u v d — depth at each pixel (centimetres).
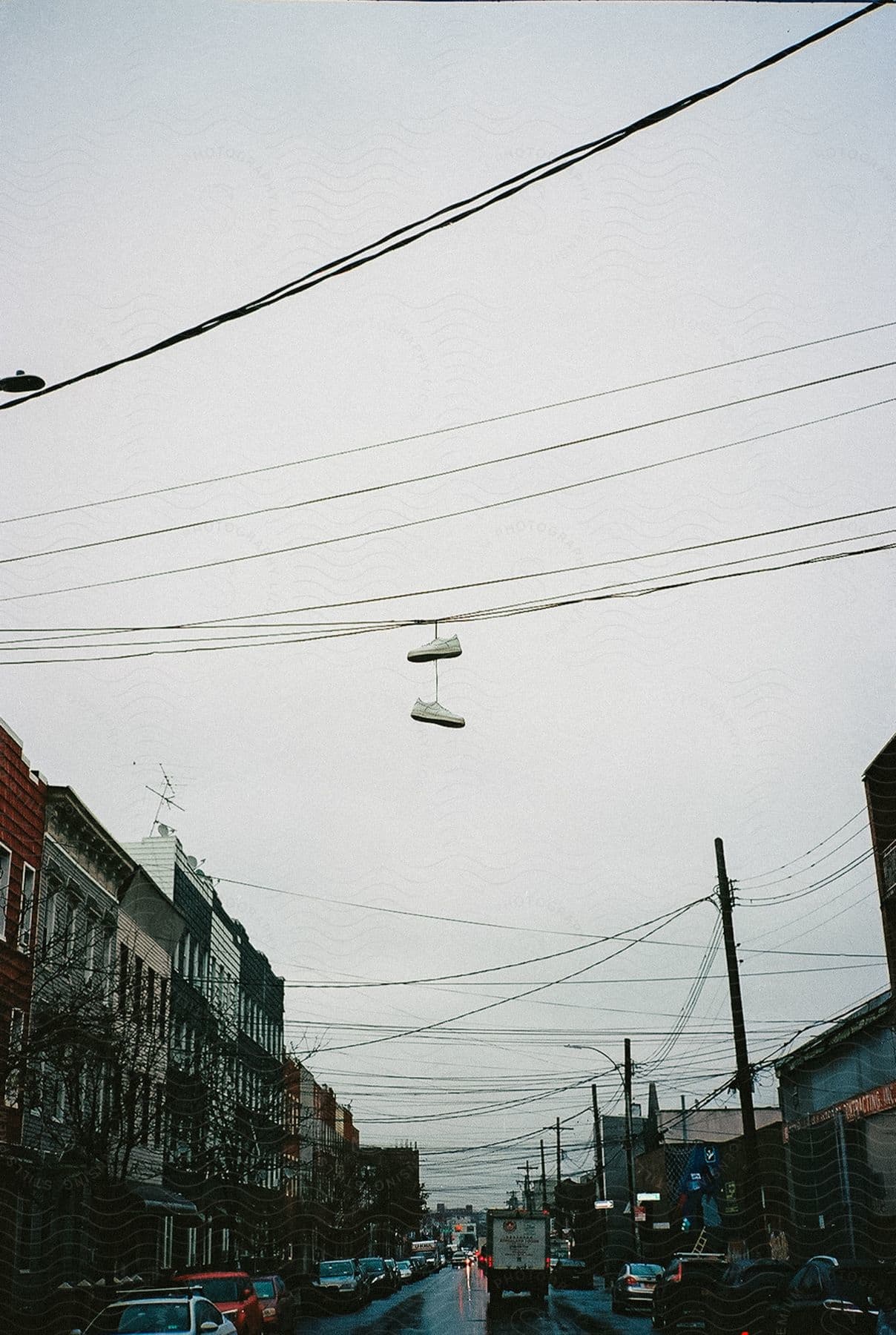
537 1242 4369
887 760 3269
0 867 2736
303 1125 6669
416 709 1412
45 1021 2492
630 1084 5550
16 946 2689
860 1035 3628
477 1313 3812
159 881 4316
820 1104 4122
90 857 3391
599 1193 6719
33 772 2950
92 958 3350
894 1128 3344
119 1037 2814
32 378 1101
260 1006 6072
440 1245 11494
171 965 4269
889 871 3191
